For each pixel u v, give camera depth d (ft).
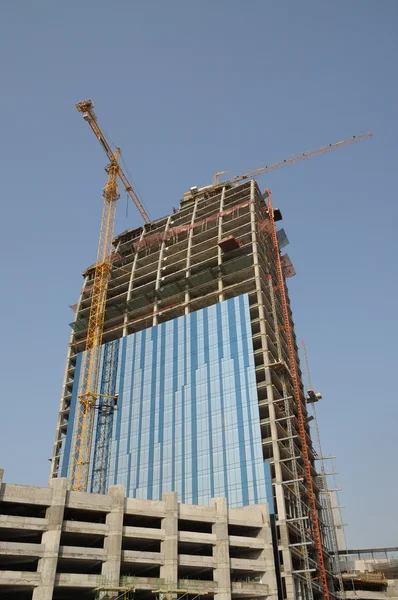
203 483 321.32
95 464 374.63
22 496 193.06
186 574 234.38
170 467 341.82
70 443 395.75
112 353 435.94
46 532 190.08
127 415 389.60
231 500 304.50
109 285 514.68
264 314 390.01
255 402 333.42
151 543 223.10
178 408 366.84
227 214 481.46
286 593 265.13
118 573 192.85
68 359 469.57
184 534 216.54
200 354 383.04
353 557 497.46
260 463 307.17
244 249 438.40
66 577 184.96
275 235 485.97
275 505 296.51
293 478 326.24
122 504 208.74
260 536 241.55
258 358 374.63
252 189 495.41
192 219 510.58
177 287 444.55
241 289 415.85
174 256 480.64
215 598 208.95
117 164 506.48
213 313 396.98
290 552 280.72
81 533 198.70
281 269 492.13
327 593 317.63
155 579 200.44
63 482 201.16
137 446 367.04
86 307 505.66
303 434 372.38
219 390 354.95
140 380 402.72
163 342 411.95
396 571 459.73
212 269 427.74
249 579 238.68
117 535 200.75
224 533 223.92
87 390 422.41
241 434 325.83
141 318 449.89
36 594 177.17
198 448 338.13
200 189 582.35
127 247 525.34
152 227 549.95
